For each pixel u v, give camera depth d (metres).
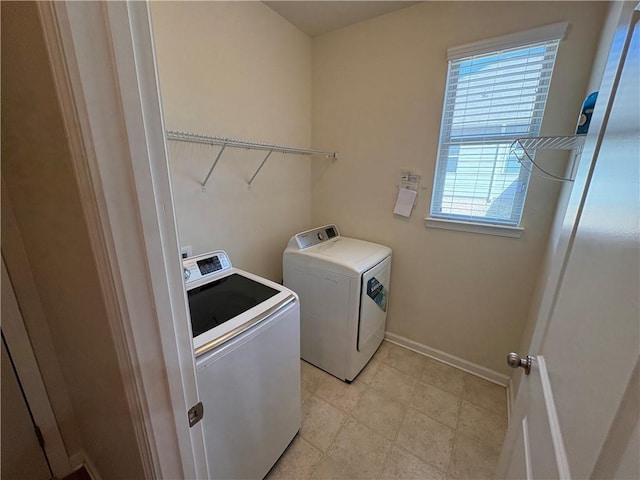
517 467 0.74
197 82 1.51
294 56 2.10
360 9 1.82
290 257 2.01
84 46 0.37
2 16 0.48
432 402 1.79
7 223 1.02
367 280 1.82
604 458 0.34
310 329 2.02
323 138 2.35
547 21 1.42
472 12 1.59
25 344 1.16
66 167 0.46
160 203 0.50
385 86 1.97
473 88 1.70
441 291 2.06
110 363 0.64
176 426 0.63
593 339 0.43
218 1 1.55
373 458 1.44
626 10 0.53
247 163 1.88
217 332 1.01
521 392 0.88
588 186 0.60
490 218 1.80
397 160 2.03
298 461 1.42
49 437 1.28
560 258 0.73
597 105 0.64
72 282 0.66
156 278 0.52
